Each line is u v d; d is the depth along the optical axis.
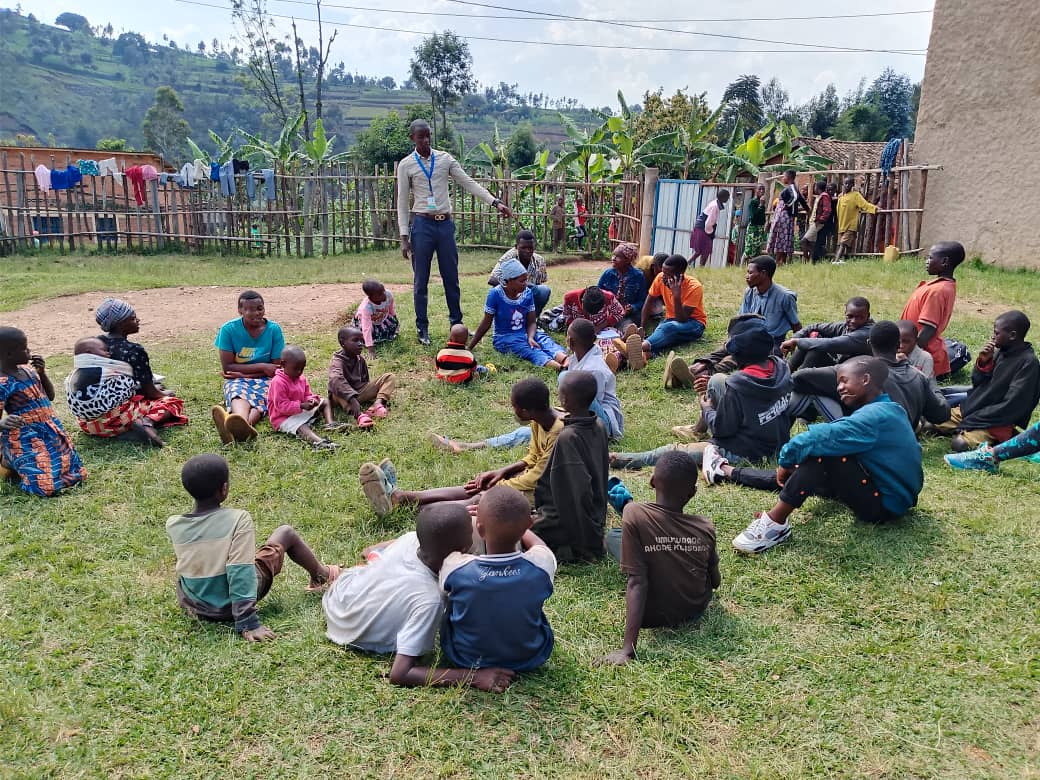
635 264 9.89
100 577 4.36
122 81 193.62
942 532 4.63
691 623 3.90
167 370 7.94
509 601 3.41
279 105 45.28
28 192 19.61
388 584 3.57
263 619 3.97
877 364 4.60
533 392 4.70
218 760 3.00
